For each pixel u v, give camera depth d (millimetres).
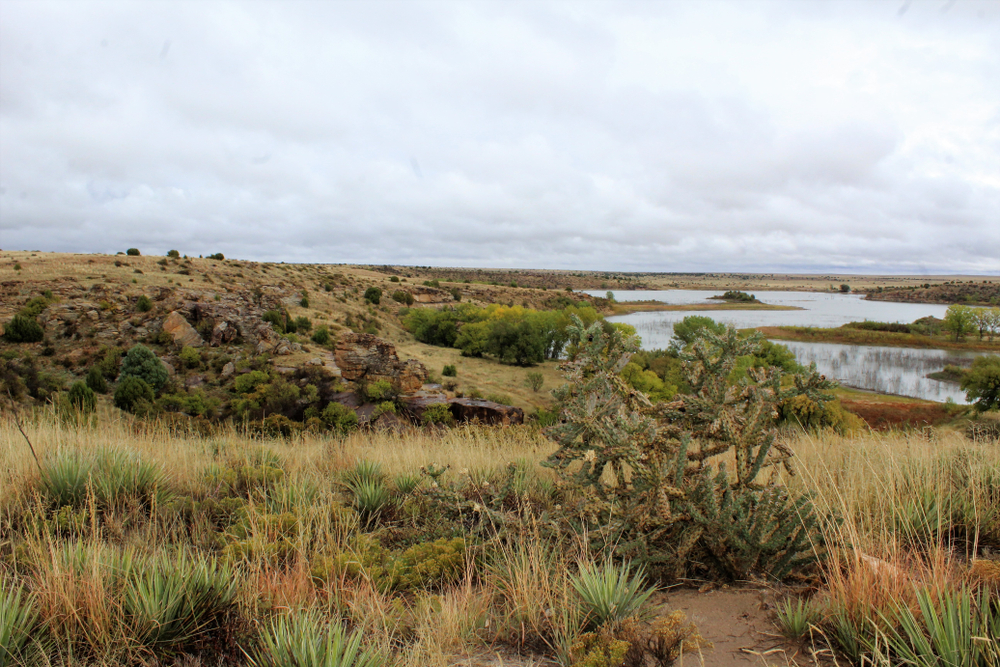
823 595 2617
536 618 2555
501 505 4043
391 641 2508
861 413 39344
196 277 66375
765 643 2342
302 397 28219
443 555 3291
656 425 3143
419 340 78625
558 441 3225
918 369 74625
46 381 27891
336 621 2463
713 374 3148
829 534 2889
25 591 2602
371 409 26844
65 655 2207
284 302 71750
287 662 2090
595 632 2348
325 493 4551
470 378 55125
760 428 3047
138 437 7203
